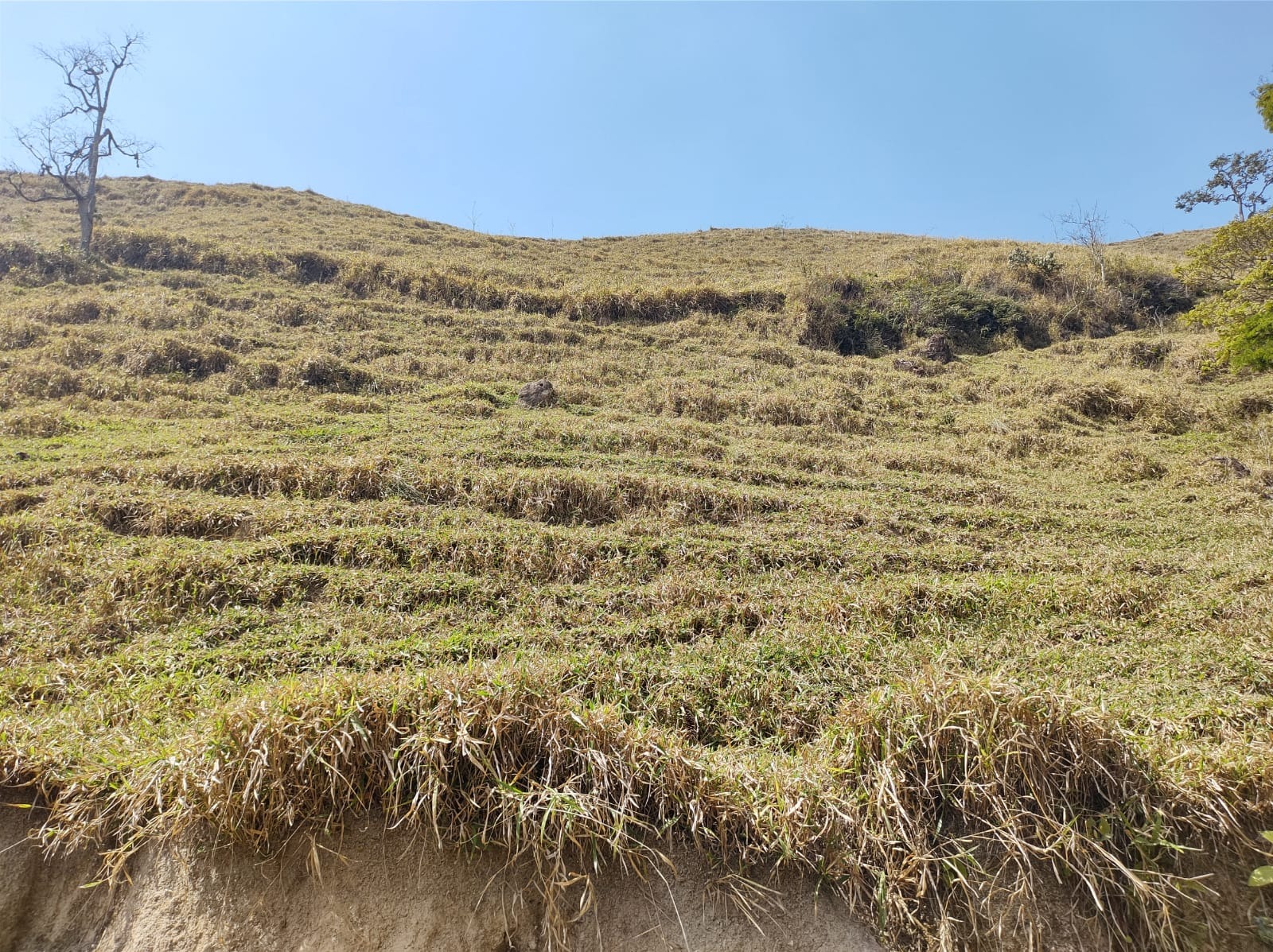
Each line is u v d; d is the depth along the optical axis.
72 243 17.11
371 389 10.91
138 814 2.88
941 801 3.16
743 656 4.41
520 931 2.80
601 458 8.25
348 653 4.28
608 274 20.39
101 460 7.15
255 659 4.22
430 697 3.14
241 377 10.72
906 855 2.97
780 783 3.12
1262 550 6.28
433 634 4.62
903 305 17.23
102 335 11.37
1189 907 2.89
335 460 7.20
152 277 15.20
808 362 14.27
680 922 2.85
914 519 7.24
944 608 5.21
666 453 8.75
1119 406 12.27
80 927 2.84
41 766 3.05
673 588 5.34
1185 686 4.02
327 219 24.11
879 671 4.25
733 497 7.14
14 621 4.59
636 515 6.87
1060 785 3.13
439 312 14.84
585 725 3.08
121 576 5.03
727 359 13.73
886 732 3.25
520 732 3.10
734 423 10.68
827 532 6.67
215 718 3.04
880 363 15.09
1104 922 2.90
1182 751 3.22
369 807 2.96
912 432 11.12
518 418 9.73
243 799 2.79
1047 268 19.80
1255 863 2.99
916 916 2.88
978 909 2.90
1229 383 13.77
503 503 6.89
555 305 16.11
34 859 2.94
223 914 2.78
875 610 5.09
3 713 3.61
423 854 2.88
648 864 2.92
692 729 3.87
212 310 13.09
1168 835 3.01
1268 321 11.53
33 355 10.39
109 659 4.20
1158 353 15.39
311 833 2.88
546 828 2.88
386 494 6.77
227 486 6.77
